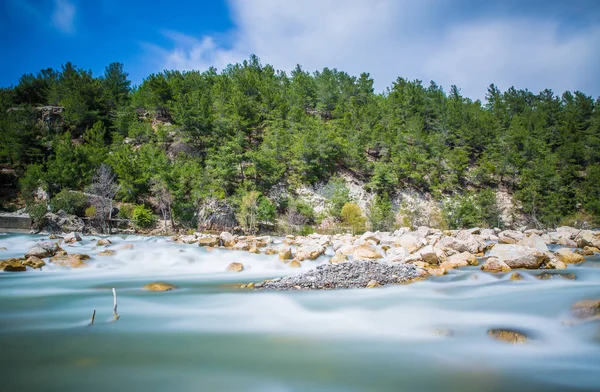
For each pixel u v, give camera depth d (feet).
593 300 34.06
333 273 51.47
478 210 219.00
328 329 30.96
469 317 32.86
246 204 185.26
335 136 258.78
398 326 31.40
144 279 57.52
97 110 274.36
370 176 261.03
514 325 30.19
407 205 235.81
